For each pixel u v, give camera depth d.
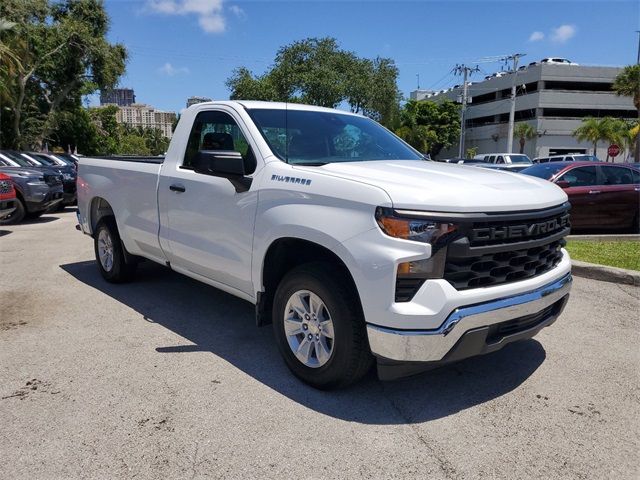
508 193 3.26
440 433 3.06
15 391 3.52
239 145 4.18
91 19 28.92
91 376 3.76
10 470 2.68
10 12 25.64
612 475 2.69
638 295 5.90
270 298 3.95
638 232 10.43
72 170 15.41
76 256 7.98
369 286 3.02
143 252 5.48
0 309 5.28
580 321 5.05
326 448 2.89
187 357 4.12
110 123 52.97
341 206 3.20
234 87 36.12
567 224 3.80
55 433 3.01
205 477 2.64
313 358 3.57
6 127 27.84
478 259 3.08
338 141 4.38
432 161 4.57
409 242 2.92
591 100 61.84
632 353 4.28
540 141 61.91
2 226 11.51
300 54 35.97
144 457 2.79
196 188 4.39
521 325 3.42
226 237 4.09
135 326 4.81
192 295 5.82
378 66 37.28
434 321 2.93
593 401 3.48
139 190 5.25
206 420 3.17
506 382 3.74
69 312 5.20
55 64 27.64
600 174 10.29
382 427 3.12
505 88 69.50
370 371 3.88
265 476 2.65
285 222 3.49
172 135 4.97
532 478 2.66
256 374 3.81
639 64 41.38
